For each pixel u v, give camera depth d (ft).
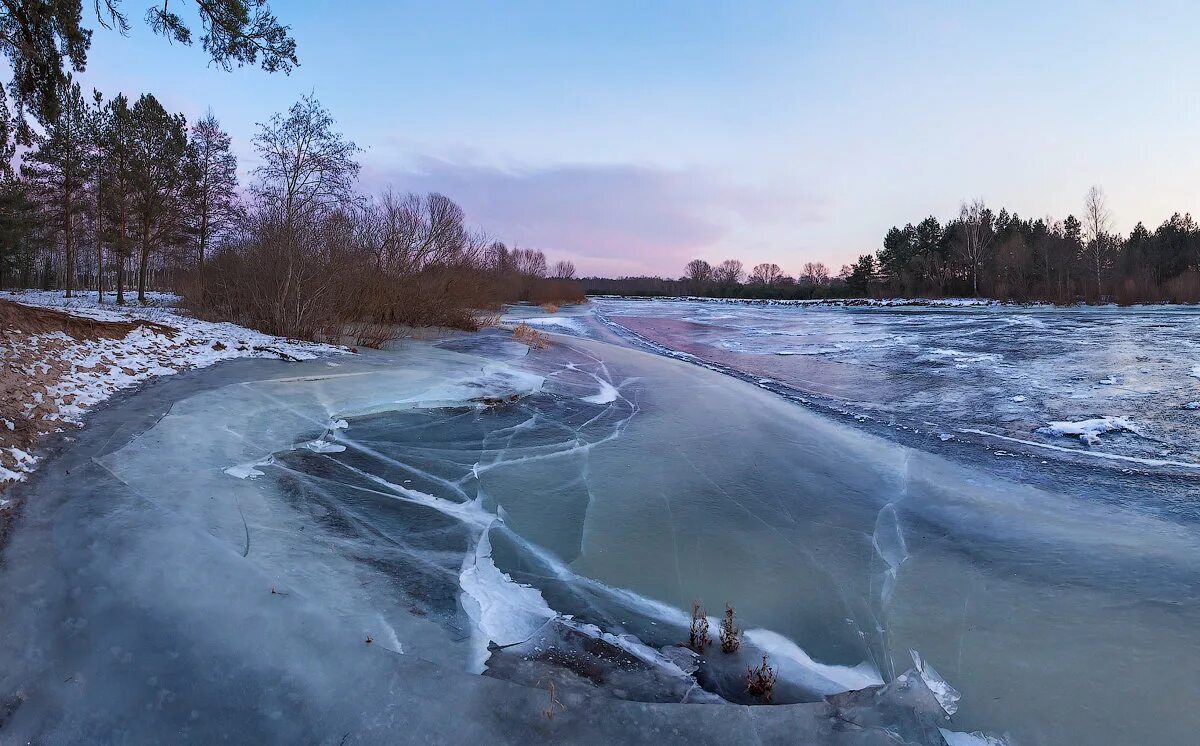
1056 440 29.81
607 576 16.38
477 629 12.70
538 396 37.42
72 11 32.94
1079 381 43.50
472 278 81.41
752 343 78.23
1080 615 14.67
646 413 35.35
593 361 54.80
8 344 25.59
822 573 16.84
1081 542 18.76
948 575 16.78
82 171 96.89
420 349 50.83
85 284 177.88
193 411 23.82
